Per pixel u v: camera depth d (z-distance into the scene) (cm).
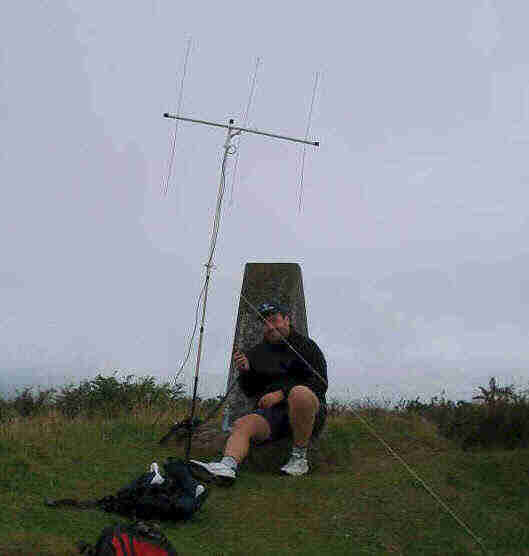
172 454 370
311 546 273
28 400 588
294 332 365
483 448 402
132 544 224
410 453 389
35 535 238
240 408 403
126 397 573
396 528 293
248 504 308
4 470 305
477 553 277
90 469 330
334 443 396
